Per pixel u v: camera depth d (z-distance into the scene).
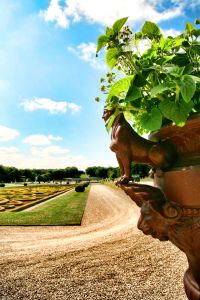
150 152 1.50
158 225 1.47
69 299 5.86
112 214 19.66
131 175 1.55
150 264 7.78
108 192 45.28
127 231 12.64
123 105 1.67
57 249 10.09
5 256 9.31
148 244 9.96
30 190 57.09
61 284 6.69
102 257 8.75
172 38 1.61
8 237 12.70
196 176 1.36
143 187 1.49
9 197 36.81
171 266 7.49
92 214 19.84
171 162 1.48
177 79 1.27
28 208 24.45
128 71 1.64
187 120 1.38
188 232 1.40
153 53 1.57
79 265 8.06
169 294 5.72
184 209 1.42
